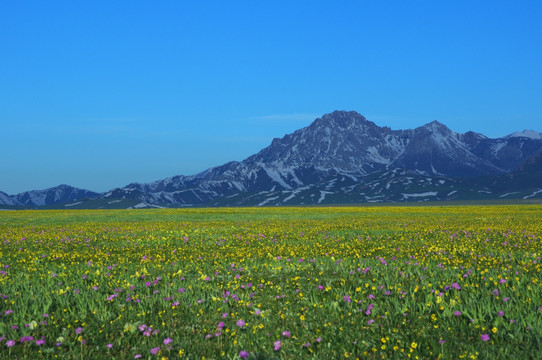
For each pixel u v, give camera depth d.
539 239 25.70
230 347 8.95
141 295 12.53
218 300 11.94
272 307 11.62
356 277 14.64
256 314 10.88
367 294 12.37
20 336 9.60
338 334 9.49
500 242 24.80
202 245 26.67
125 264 19.05
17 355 8.59
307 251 22.52
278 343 8.44
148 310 11.38
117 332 9.91
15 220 57.25
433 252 20.58
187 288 13.20
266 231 36.19
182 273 16.17
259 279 15.09
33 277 15.16
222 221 54.25
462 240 26.23
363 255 20.69
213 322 10.47
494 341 8.82
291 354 8.52
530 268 15.25
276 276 15.55
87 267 17.73
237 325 9.98
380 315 10.56
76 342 9.36
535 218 52.34
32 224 50.72
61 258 21.61
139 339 9.50
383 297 11.98
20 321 10.32
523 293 11.41
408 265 16.05
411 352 8.38
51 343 9.28
